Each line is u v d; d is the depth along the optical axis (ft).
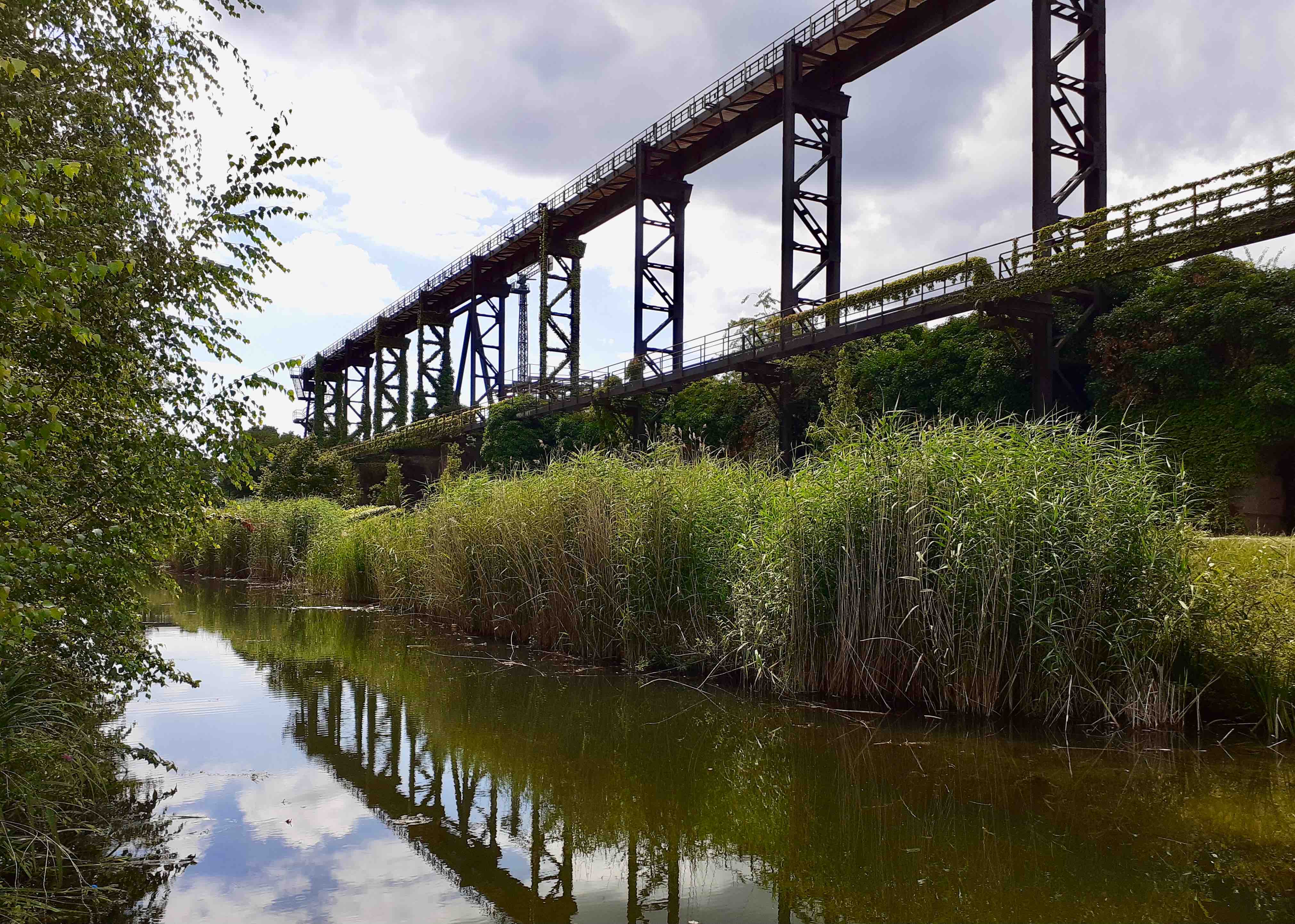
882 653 24.25
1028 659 22.30
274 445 122.62
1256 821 14.89
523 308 146.61
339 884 12.93
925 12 75.66
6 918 11.16
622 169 110.83
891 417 26.45
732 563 29.40
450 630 41.42
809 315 72.43
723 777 18.24
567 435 106.63
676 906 12.26
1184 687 21.02
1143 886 12.41
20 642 12.67
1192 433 50.93
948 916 11.66
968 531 22.80
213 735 21.48
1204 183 46.37
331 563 59.31
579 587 33.19
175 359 15.08
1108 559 21.74
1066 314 60.23
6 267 9.44
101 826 15.08
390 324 173.68
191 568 80.64
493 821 15.90
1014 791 16.74
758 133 94.89
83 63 14.08
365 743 20.99
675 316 109.81
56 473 13.69
